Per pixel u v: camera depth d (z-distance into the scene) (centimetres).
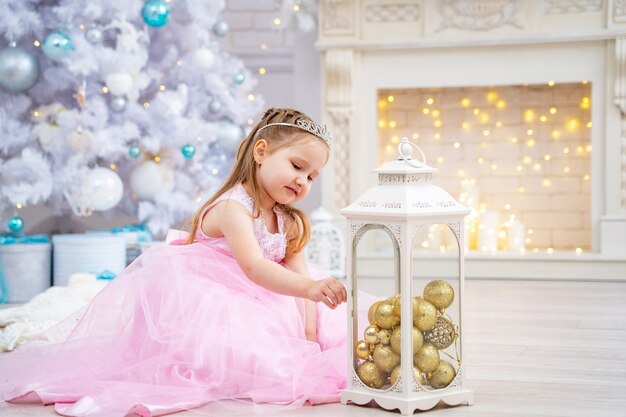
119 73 411
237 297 207
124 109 431
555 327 312
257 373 195
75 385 199
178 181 465
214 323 199
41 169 399
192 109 466
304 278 190
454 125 536
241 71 489
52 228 521
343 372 205
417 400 184
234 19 586
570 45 477
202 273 212
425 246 507
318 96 541
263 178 208
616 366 242
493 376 228
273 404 191
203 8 461
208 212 216
